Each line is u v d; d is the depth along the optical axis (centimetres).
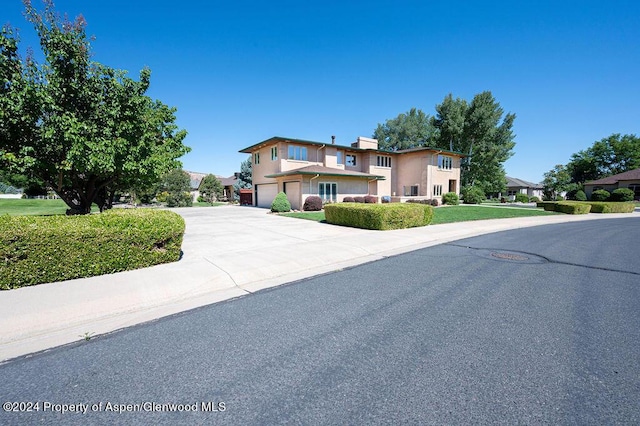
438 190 2920
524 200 4300
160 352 280
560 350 276
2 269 418
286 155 2275
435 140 3906
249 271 545
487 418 191
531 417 191
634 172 3616
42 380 238
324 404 207
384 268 593
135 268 544
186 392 222
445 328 324
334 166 2500
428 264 625
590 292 442
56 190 746
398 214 1138
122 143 648
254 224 1317
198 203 3928
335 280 513
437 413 196
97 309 372
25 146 604
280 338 306
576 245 851
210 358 269
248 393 220
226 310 384
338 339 303
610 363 254
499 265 613
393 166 3034
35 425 190
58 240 459
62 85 634
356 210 1184
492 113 3578
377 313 368
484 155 3509
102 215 575
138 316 367
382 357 267
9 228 431
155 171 757
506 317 353
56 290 425
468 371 243
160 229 573
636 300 408
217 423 190
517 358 262
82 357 273
